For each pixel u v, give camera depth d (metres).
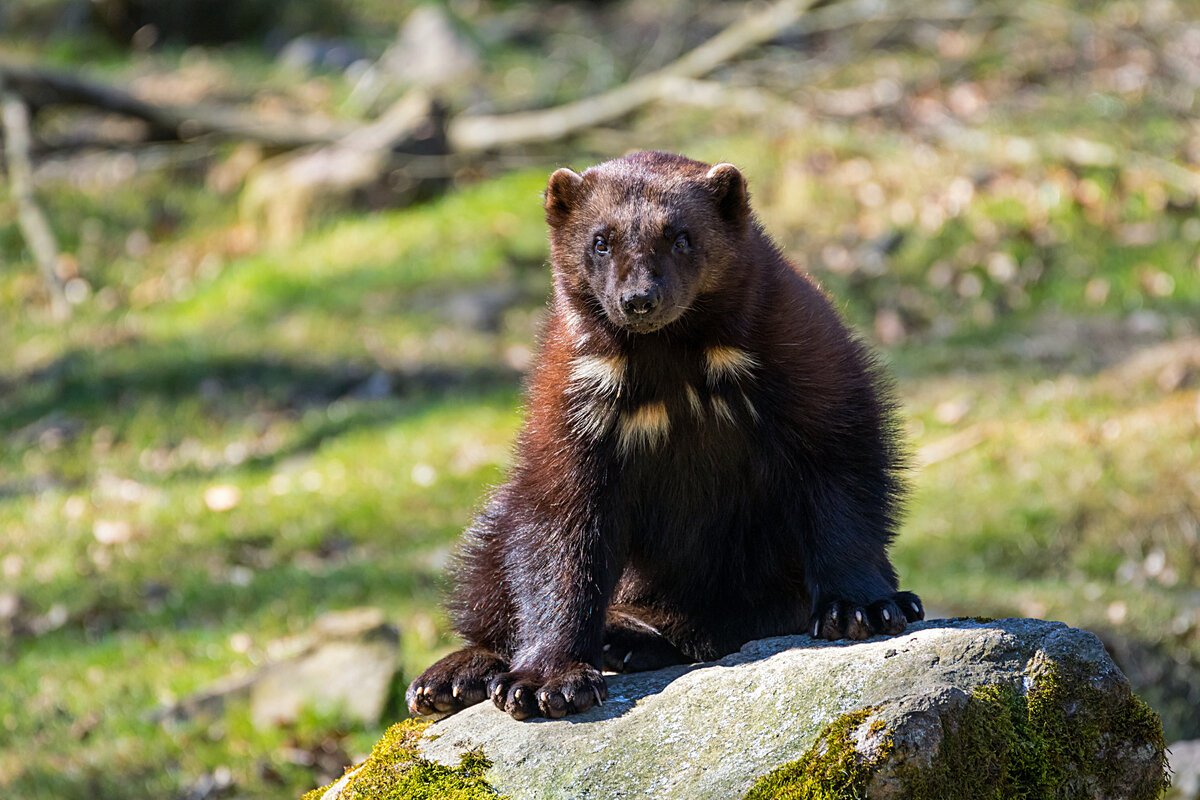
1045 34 23.31
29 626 12.91
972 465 13.70
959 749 4.69
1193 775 8.17
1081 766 4.86
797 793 4.62
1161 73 21.52
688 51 26.20
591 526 5.82
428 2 30.67
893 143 20.28
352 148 23.00
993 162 19.66
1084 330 16.61
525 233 20.84
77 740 10.64
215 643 11.94
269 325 19.48
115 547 14.12
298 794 9.52
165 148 24.16
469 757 5.14
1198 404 13.76
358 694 10.21
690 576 6.19
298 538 13.96
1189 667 10.43
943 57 23.39
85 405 17.94
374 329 19.02
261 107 25.31
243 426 17.19
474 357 18.14
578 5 30.30
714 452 5.93
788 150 20.88
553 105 24.66
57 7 28.53
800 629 6.23
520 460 6.11
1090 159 18.98
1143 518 12.35
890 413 6.20
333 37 29.08
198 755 10.07
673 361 5.82
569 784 4.93
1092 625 10.84
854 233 19.20
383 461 15.33
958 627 5.17
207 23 28.83
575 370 5.90
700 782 4.79
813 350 5.76
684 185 6.03
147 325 20.39
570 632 5.70
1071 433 13.84
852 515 5.72
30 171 21.00
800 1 21.22
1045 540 12.38
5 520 15.06
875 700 4.78
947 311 17.64
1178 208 18.23
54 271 20.50
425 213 22.05
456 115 24.14
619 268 5.76
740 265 5.84
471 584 6.29
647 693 5.37
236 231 23.06
